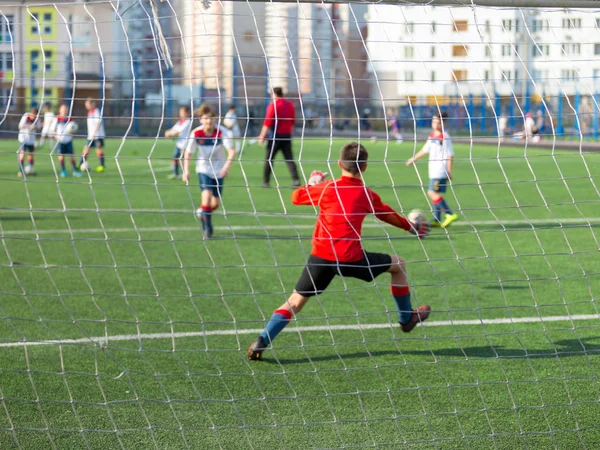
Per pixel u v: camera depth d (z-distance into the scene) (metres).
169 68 4.67
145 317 7.10
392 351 6.10
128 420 4.68
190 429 4.44
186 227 12.95
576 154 4.98
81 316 7.10
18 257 10.16
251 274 9.21
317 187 5.69
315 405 4.95
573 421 4.66
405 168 26.05
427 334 6.55
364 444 4.34
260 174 23.75
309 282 5.73
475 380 5.40
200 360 5.85
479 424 4.62
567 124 17.30
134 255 10.44
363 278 5.81
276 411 4.84
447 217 12.77
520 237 11.95
